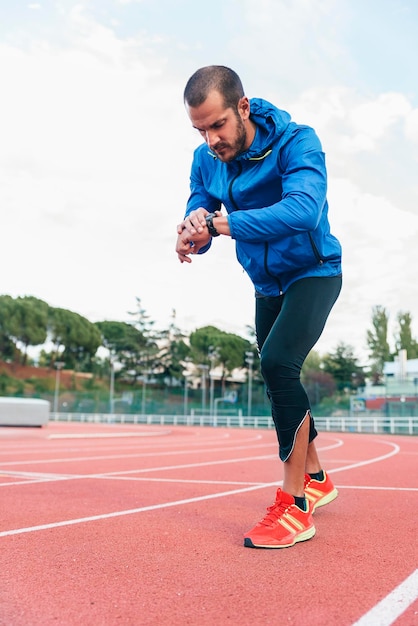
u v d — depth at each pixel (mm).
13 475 5844
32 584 2127
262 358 2898
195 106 2533
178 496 4406
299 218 2512
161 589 2072
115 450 10719
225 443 15023
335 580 2182
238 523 3311
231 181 2914
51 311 83438
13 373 78125
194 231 2662
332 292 2994
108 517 3482
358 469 6871
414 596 1981
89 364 88438
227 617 1788
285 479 2889
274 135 2703
